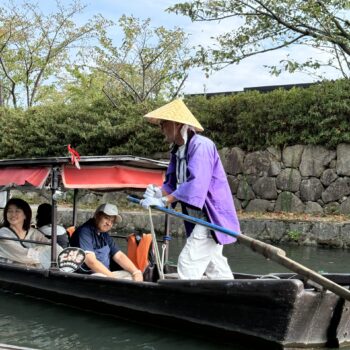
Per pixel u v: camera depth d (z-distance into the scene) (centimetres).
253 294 466
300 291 443
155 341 508
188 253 523
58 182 608
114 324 558
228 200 530
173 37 1933
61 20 2172
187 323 519
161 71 1920
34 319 574
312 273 423
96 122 1658
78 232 637
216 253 545
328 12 1195
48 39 2188
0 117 1836
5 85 2347
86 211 1412
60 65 2234
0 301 640
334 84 1280
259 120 1355
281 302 450
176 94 1706
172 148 543
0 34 2128
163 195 558
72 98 2338
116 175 649
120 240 1187
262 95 1384
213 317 499
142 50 1945
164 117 517
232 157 1395
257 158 1359
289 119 1312
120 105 1666
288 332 455
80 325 555
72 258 612
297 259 998
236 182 1386
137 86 2008
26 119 1772
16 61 2216
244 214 1316
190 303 512
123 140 1611
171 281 520
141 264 662
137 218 1349
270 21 1242
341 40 1231
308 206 1285
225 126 1428
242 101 1399
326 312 466
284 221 1176
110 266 672
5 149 1784
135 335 525
